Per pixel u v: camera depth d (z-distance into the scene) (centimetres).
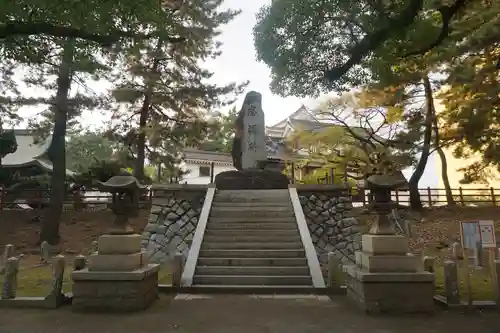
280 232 1180
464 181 2083
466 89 1506
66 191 2184
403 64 1265
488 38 990
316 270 960
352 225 1355
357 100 2033
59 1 627
